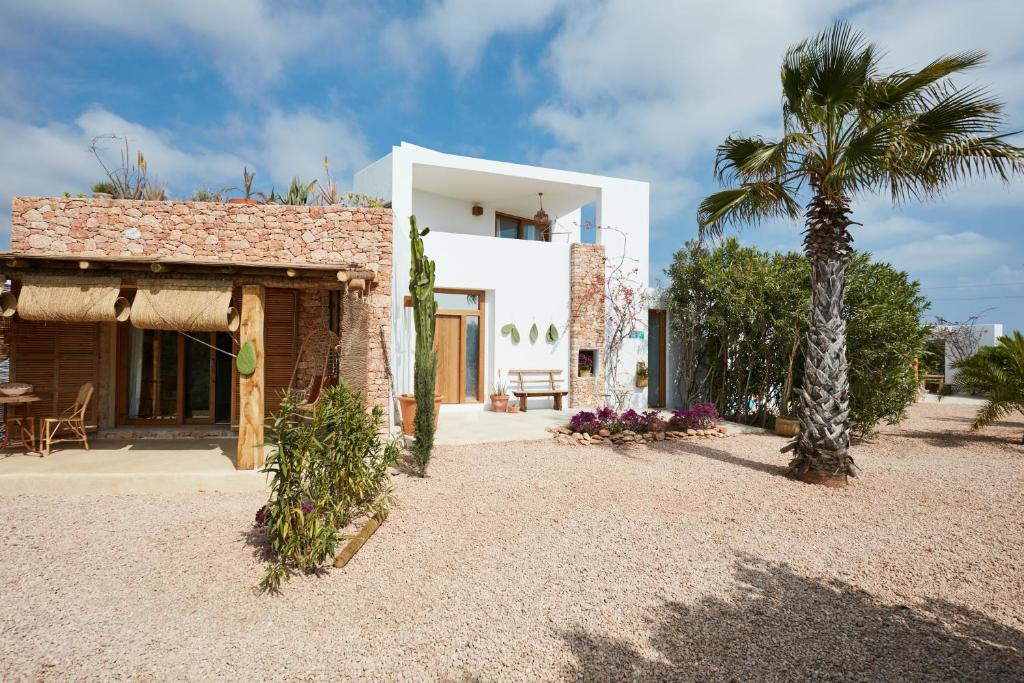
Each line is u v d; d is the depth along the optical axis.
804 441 6.88
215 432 8.73
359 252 9.09
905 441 10.13
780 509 5.70
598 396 12.96
